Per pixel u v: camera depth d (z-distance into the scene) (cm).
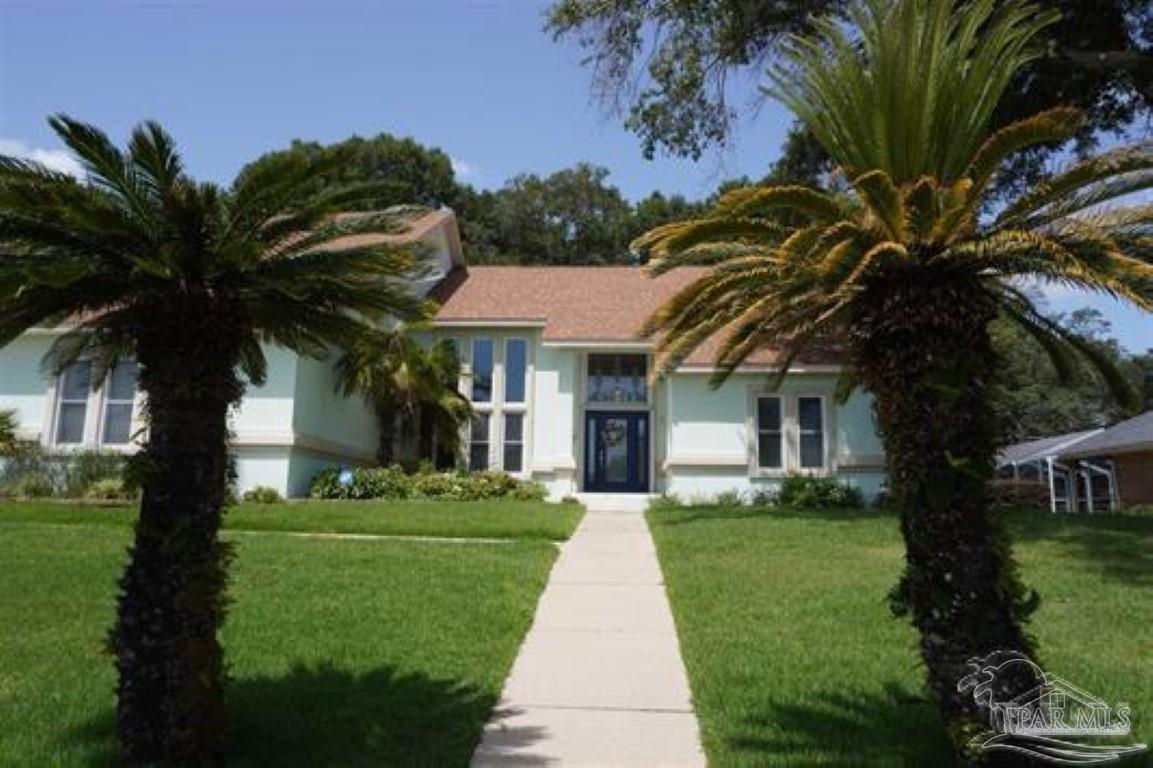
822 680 712
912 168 576
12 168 500
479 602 946
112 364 682
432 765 547
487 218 4944
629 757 577
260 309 602
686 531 1509
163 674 522
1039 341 778
